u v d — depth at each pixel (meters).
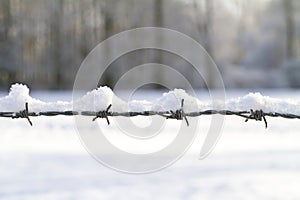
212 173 4.04
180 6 21.09
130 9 20.72
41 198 3.05
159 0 20.70
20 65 20.11
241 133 6.80
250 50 22.92
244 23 23.16
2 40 20.02
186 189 3.36
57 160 4.73
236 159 4.80
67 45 20.75
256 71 22.56
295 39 23.78
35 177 3.89
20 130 6.74
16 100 2.06
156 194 3.25
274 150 5.39
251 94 2.15
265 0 23.62
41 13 20.72
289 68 22.25
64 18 20.84
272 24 23.50
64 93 16.31
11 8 20.39
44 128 6.74
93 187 3.44
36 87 20.22
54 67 20.53
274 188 3.45
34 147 5.54
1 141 6.00
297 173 4.05
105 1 20.72
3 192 3.31
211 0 21.92
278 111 2.16
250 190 3.34
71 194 3.23
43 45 20.62
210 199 3.08
